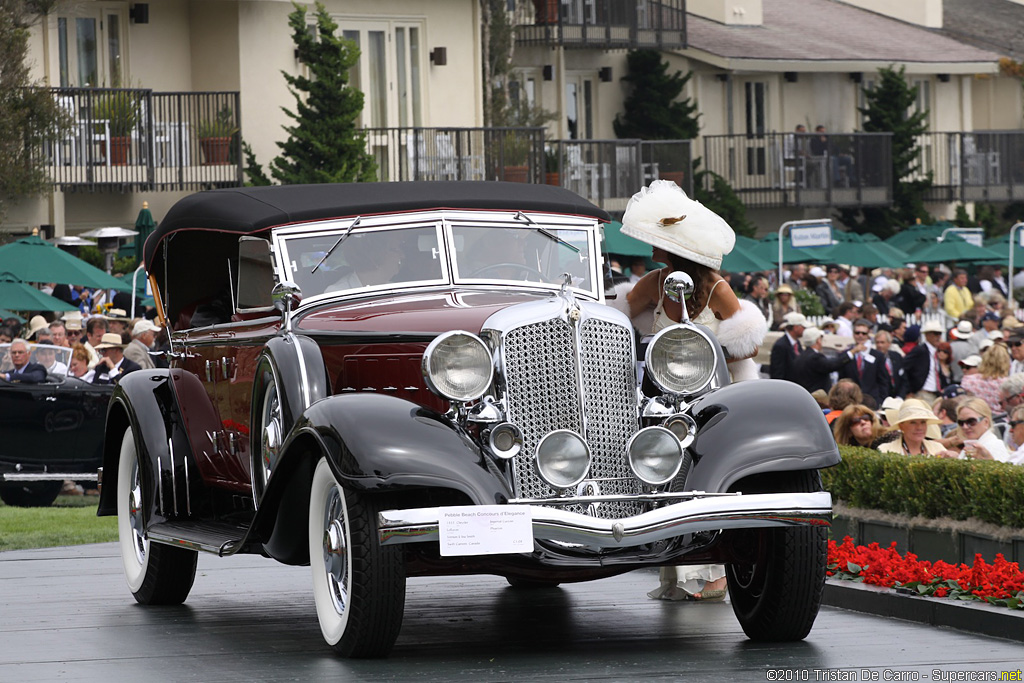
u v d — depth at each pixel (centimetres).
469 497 1048
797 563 1134
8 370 2520
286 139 4553
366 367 1172
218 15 4481
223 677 1038
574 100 6188
